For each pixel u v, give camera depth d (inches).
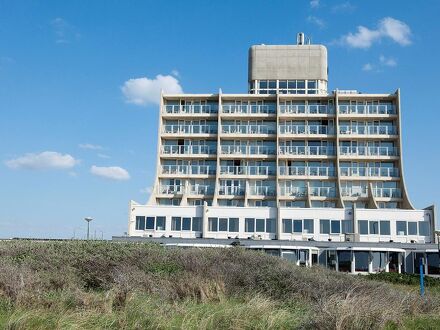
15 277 561.0
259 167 2605.8
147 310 493.4
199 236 2325.3
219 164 2603.3
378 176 2554.1
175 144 2664.9
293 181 2596.0
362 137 2564.0
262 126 2647.6
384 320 509.4
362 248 1857.8
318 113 2623.0
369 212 2303.2
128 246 880.3
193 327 466.0
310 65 2859.3
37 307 497.4
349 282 769.6
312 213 2314.2
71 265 749.9
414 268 1900.8
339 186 2527.1
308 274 791.7
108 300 518.9
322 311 498.9
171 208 2354.8
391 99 2620.6
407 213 2301.9
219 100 2642.7
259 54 2888.8
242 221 2333.9
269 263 856.9
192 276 703.1
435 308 653.9
